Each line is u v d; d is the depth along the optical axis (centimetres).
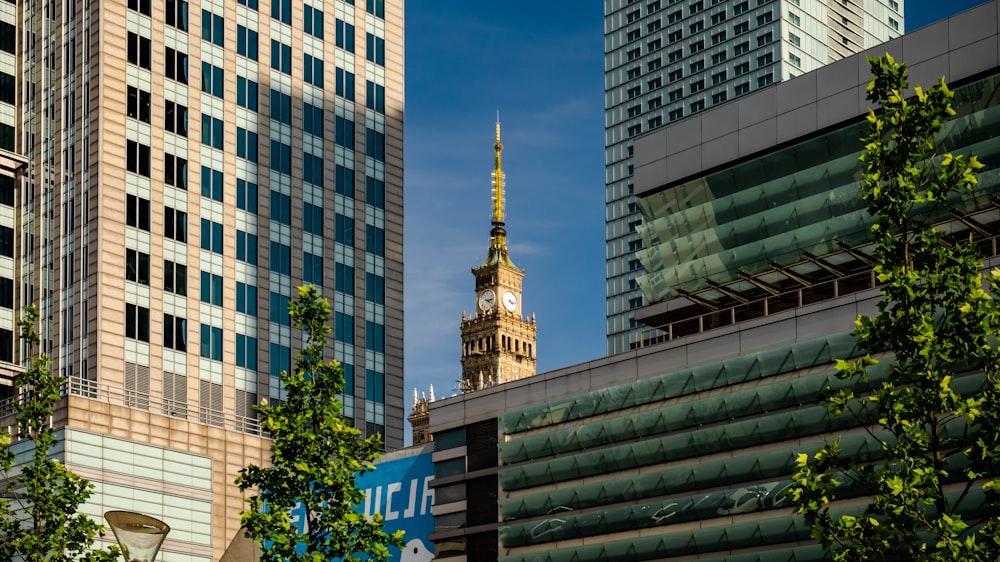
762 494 8450
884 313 4594
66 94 13362
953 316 4447
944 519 4262
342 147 15038
